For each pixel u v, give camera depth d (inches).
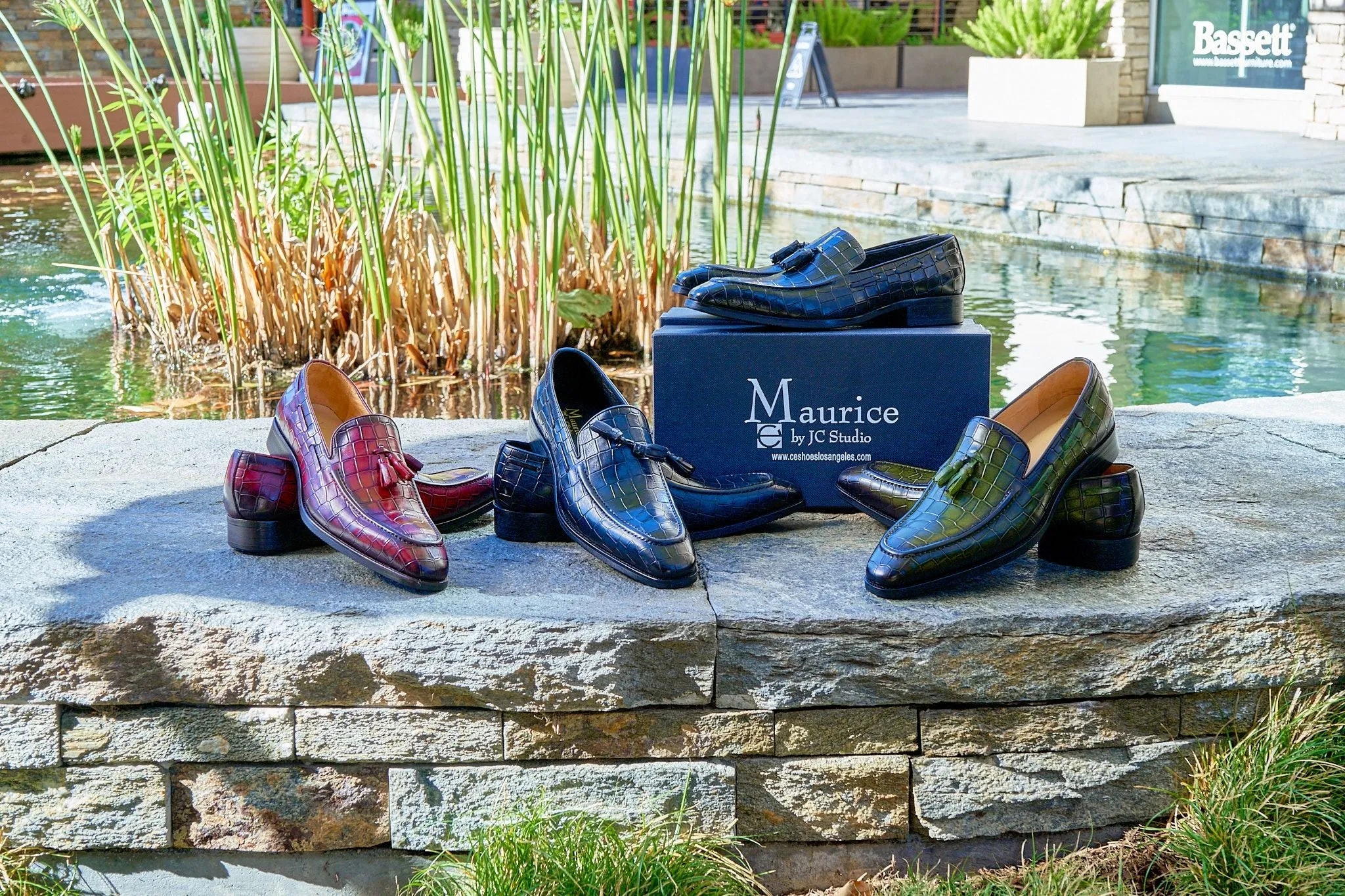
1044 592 66.8
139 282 176.2
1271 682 65.9
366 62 539.2
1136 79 422.6
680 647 63.7
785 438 79.6
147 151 428.8
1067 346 167.2
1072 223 258.7
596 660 63.5
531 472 74.5
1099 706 65.3
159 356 165.0
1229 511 80.6
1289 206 219.9
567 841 61.8
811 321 78.0
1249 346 167.6
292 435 72.0
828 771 65.6
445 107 145.9
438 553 66.6
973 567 65.9
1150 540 75.1
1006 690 64.5
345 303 160.9
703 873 62.0
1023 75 422.9
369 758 65.1
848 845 66.8
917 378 78.2
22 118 453.7
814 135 361.1
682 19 609.3
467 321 158.4
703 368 78.5
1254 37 395.5
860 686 64.4
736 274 78.7
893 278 78.7
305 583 68.4
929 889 63.2
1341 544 73.6
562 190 149.4
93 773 65.6
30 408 139.0
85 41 579.5
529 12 157.4
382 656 63.5
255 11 611.5
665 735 65.1
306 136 416.8
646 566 67.2
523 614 63.7
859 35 690.2
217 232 144.9
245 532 72.0
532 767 65.2
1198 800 65.2
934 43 734.5
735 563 72.1
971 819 66.4
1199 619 64.7
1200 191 234.2
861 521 80.4
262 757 65.2
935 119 436.5
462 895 63.6
